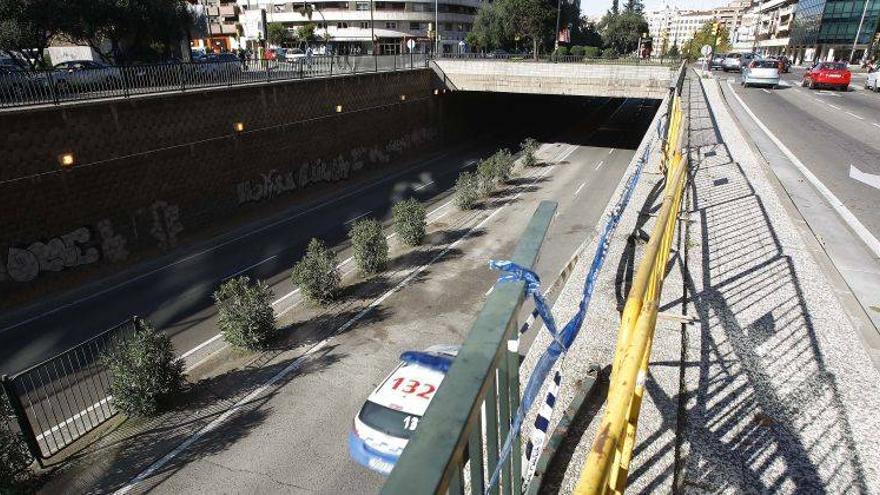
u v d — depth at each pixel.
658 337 3.90
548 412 1.63
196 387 12.92
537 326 9.84
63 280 18.44
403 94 39.25
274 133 27.56
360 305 17.31
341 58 34.38
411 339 15.12
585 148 45.28
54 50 35.81
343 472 9.87
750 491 2.50
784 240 6.26
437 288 18.48
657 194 8.30
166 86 22.09
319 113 30.78
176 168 22.30
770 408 3.13
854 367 3.58
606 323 3.82
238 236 24.16
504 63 40.94
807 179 12.24
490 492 0.97
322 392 12.52
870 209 9.82
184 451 10.60
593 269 2.04
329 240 23.69
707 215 7.47
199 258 21.56
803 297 4.65
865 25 77.44
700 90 30.06
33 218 17.38
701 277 5.17
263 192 27.41
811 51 86.00
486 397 0.99
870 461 2.71
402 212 22.88
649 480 2.53
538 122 60.56
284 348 14.68
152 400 11.66
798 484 2.56
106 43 35.91
